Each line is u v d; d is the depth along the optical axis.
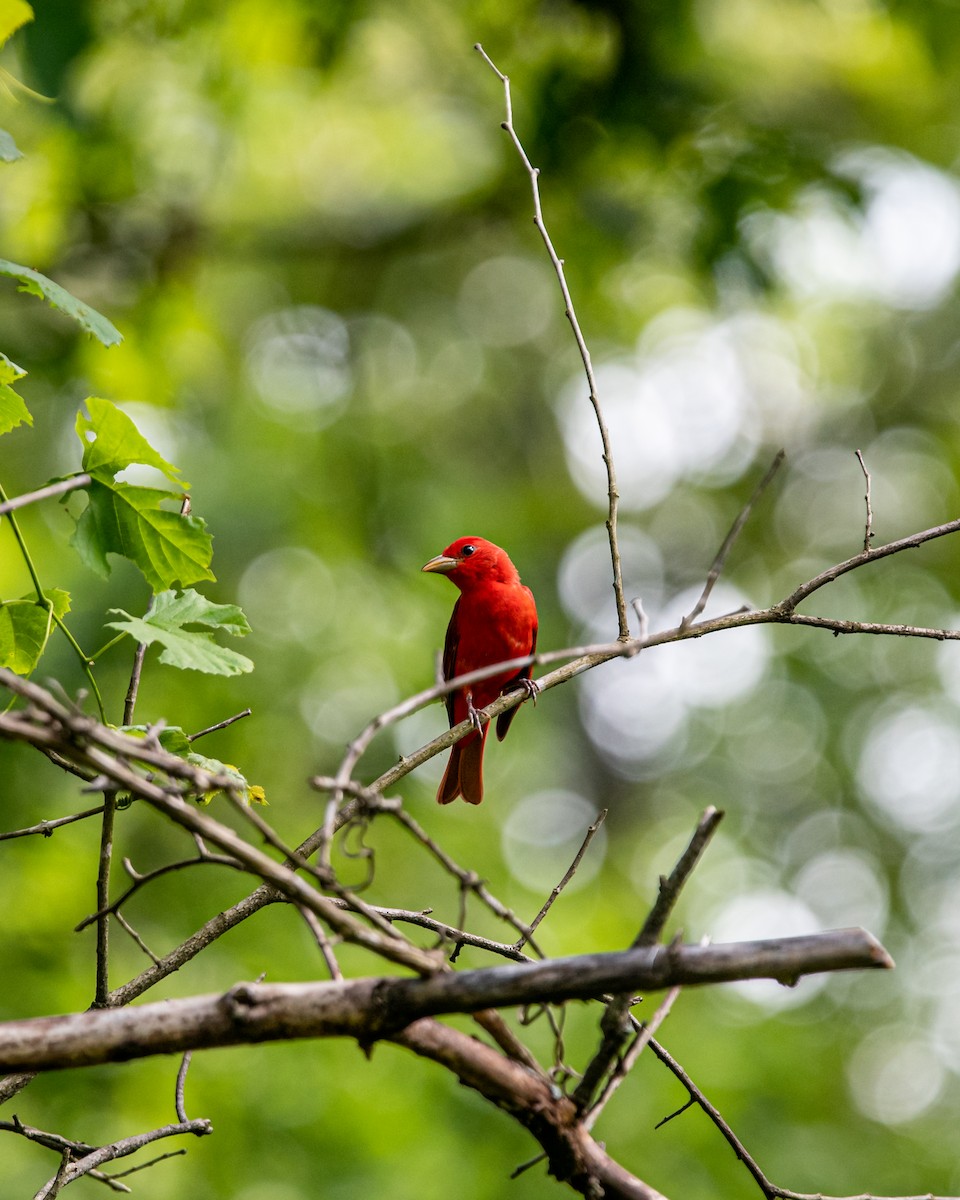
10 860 10.36
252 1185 9.87
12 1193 8.85
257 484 13.94
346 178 17.38
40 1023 3.25
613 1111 11.70
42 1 9.12
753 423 25.22
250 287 18.67
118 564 11.51
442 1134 11.24
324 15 11.86
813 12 13.62
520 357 24.59
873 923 25.31
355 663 14.52
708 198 12.11
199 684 12.20
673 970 3.21
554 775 26.58
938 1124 19.70
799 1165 13.02
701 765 27.91
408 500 17.73
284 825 12.87
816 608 25.66
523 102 13.16
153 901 11.50
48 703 3.17
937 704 25.64
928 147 17.25
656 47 11.64
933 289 23.27
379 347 21.41
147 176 12.52
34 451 13.80
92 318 4.43
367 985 3.33
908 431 24.67
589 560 27.12
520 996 3.27
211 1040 3.28
